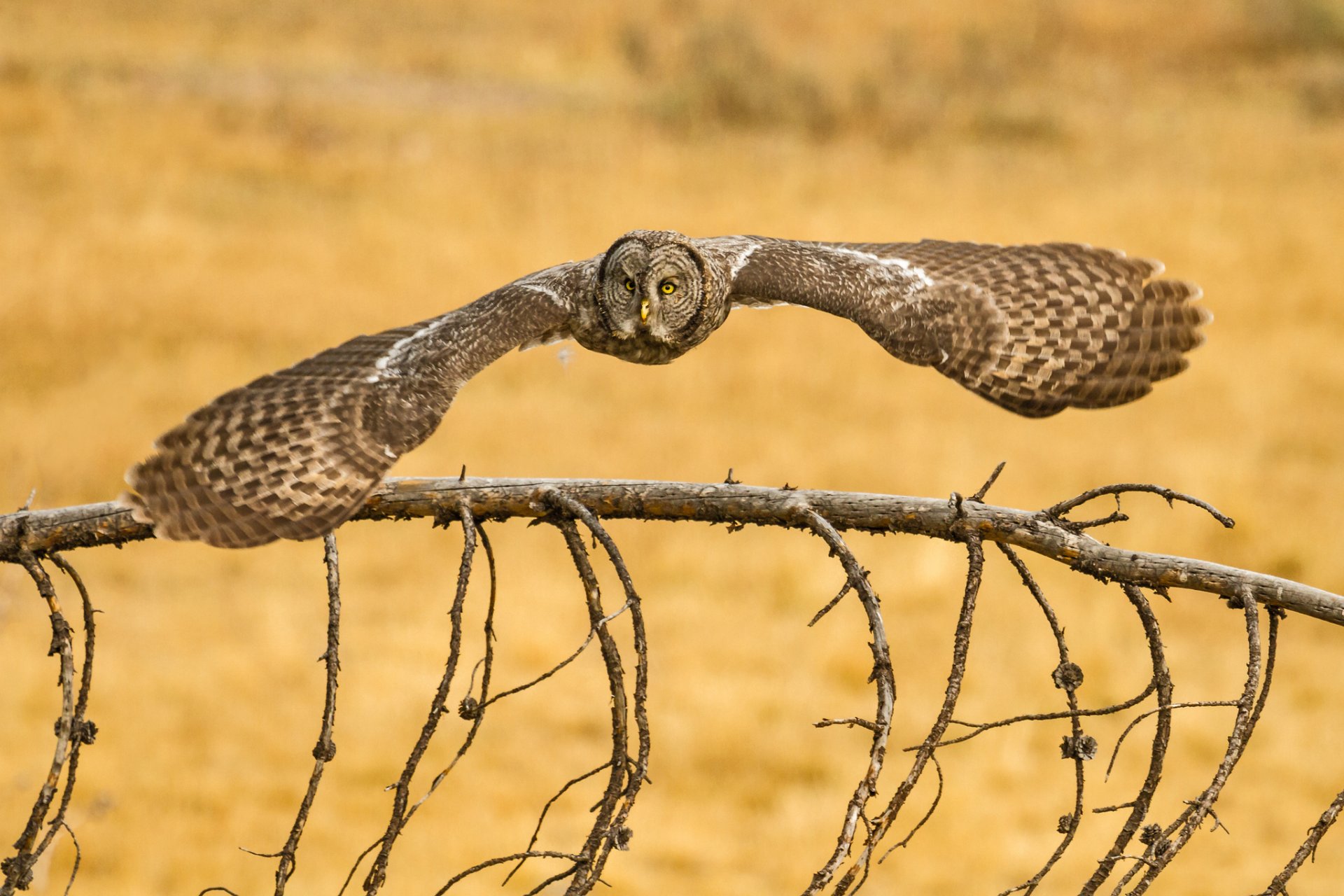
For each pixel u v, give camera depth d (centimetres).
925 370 4475
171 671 2814
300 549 3328
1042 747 2758
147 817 2414
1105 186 6272
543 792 2561
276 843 2395
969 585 932
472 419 4028
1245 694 880
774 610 3142
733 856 2436
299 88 7700
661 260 1257
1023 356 1212
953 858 2458
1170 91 8288
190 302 4612
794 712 2784
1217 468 3756
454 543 3397
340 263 5109
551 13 9994
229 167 6109
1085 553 920
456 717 2750
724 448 3862
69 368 4153
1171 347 1207
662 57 8494
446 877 2359
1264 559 3425
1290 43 9231
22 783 2436
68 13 8806
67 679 934
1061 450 3941
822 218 5694
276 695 2770
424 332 1053
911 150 6881
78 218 5288
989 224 5672
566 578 3247
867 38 9250
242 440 931
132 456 3644
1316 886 2402
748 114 7244
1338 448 4022
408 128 6956
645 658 869
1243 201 6047
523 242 5403
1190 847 2480
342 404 966
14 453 3588
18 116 6350
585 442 3888
